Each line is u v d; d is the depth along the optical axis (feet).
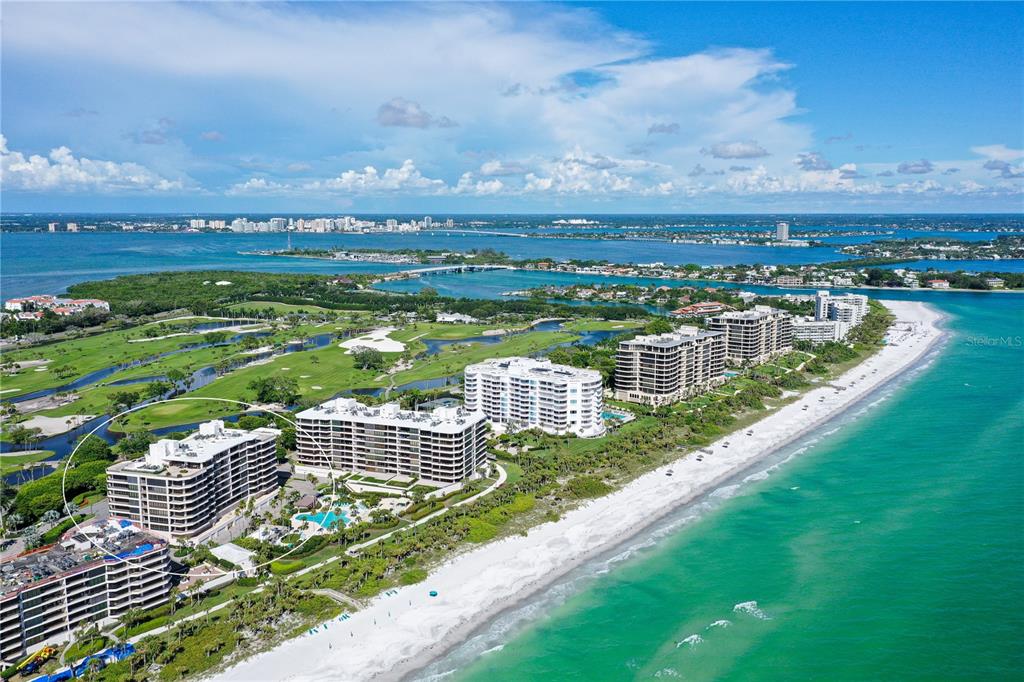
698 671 635.25
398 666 638.53
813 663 643.45
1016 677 620.08
